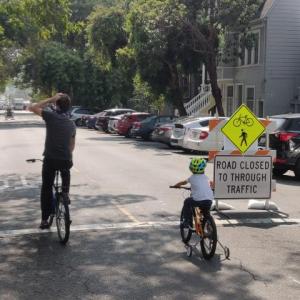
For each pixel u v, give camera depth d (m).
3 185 13.63
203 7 29.20
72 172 16.17
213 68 30.61
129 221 9.43
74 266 6.84
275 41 32.06
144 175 15.57
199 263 6.96
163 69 34.31
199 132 21.72
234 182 10.40
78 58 52.84
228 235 8.50
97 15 40.16
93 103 53.56
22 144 26.80
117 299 5.67
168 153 22.89
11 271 6.64
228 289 5.98
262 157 10.46
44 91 57.72
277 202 11.48
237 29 30.52
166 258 7.18
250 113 10.43
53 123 8.02
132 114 33.78
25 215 9.93
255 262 7.01
